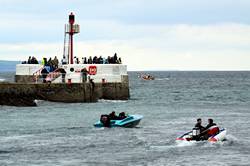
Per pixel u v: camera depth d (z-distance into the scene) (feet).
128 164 330.95
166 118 603.67
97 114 614.75
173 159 346.95
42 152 366.43
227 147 392.88
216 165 330.95
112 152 369.50
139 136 442.50
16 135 440.86
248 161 342.64
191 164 332.39
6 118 560.61
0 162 333.83
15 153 363.15
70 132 461.78
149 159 345.92
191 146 393.91
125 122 497.05
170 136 443.73
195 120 582.35
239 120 586.86
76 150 375.45
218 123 554.05
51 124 515.50
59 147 386.11
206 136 411.34
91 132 463.01
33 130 471.21
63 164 329.72
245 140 426.51
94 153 364.99
